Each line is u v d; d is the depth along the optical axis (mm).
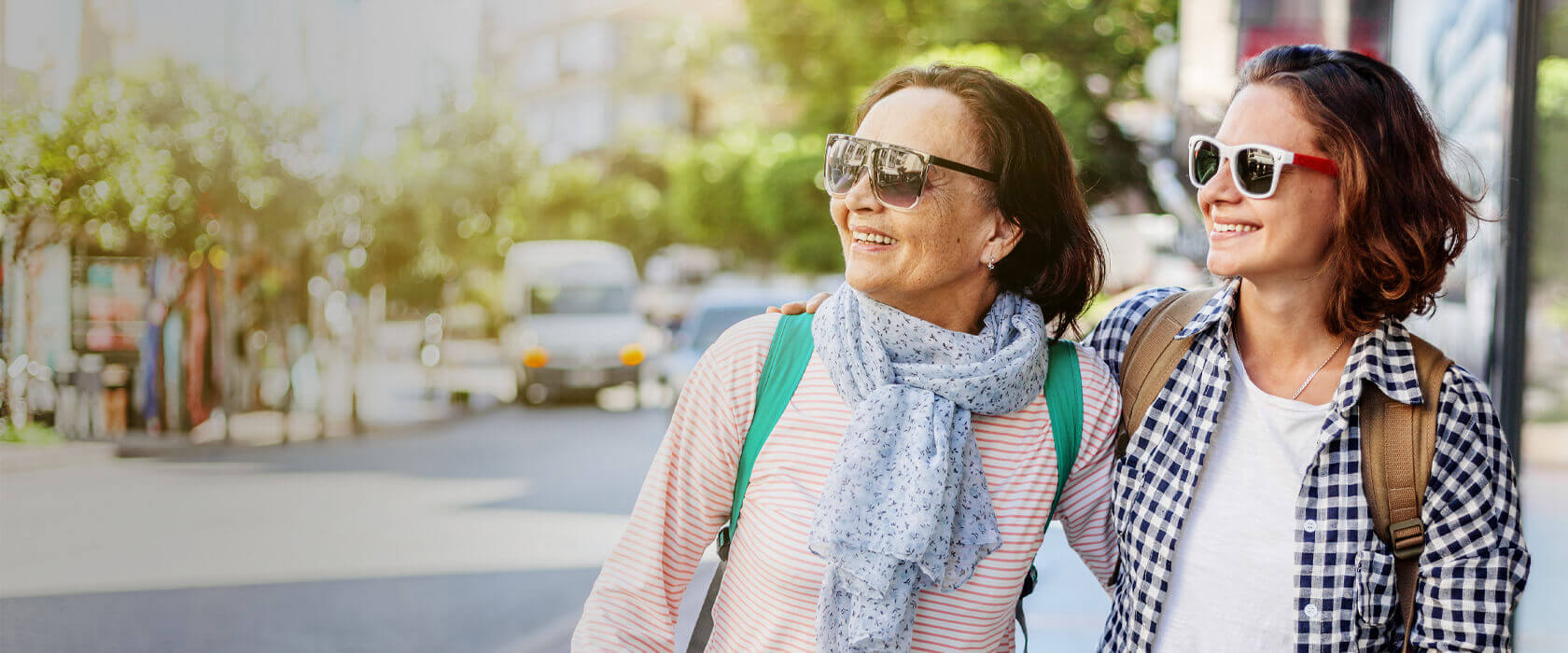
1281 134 1520
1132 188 18672
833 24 24547
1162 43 19500
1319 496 1539
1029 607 5273
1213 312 1626
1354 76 1521
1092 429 1647
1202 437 1594
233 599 6391
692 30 50094
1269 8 6410
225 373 13844
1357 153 1476
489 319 31031
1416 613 1531
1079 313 1783
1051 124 1642
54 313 12836
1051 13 19594
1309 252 1528
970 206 1568
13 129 12055
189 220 13211
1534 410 3467
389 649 5480
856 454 1482
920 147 1548
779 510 1540
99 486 10250
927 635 1538
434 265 21547
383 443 13570
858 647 1474
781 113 35531
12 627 5848
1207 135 1596
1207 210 1596
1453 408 1512
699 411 1613
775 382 1594
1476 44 3941
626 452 12555
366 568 7109
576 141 57500
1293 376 1608
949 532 1487
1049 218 1649
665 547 1619
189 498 9609
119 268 13258
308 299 16188
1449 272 1582
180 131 13070
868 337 1557
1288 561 1548
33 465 11500
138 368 13383
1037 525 1586
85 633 5750
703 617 1661
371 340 21094
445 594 6508
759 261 35406
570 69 58625
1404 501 1508
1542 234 3498
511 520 8664
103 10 12523
